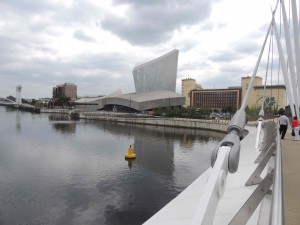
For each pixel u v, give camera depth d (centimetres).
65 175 2586
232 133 238
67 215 1725
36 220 1648
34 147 4100
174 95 11950
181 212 396
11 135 5419
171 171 2861
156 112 10600
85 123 8900
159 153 3931
